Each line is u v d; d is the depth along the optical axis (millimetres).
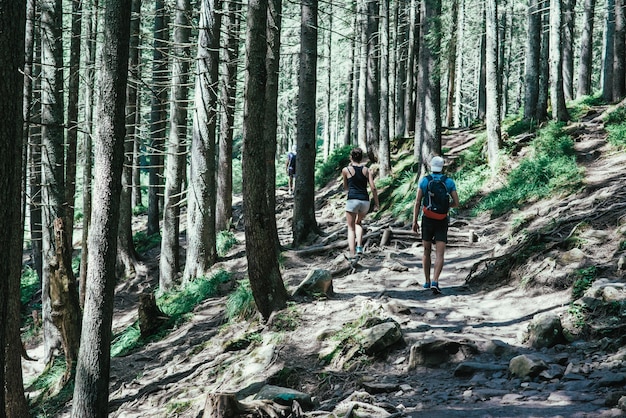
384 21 23500
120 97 6238
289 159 28016
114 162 6238
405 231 14117
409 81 28109
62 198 13156
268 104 11672
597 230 8906
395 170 22281
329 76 38344
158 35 18297
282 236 18969
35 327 18078
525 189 14547
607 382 4914
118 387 9367
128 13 6250
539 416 4477
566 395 4840
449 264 11664
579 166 14984
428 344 6422
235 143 44781
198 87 13930
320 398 6328
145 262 20734
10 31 3740
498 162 17047
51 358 13625
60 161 13102
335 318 8414
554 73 19672
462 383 5746
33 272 24859
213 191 14625
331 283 9523
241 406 5508
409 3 28078
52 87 12828
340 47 36625
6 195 3732
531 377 5457
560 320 6574
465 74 51906
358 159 11539
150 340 11469
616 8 23047
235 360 8094
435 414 4859
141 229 28312
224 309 11531
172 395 7910
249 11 8320
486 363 6023
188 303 12836
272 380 6816
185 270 14625
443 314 8133
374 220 18828
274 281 8969
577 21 38219
